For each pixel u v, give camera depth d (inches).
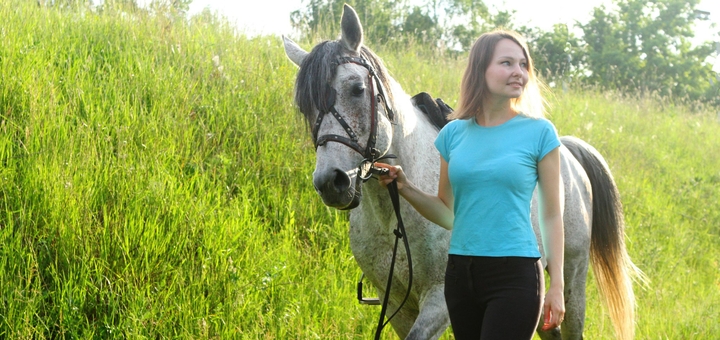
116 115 211.8
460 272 102.1
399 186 114.3
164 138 214.2
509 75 101.8
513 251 97.5
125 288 152.2
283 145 235.3
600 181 169.3
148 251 160.4
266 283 170.4
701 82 1084.5
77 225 158.9
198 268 165.2
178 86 242.4
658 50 1101.1
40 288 143.6
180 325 148.1
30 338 131.5
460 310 103.6
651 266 249.6
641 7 1117.7
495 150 100.6
